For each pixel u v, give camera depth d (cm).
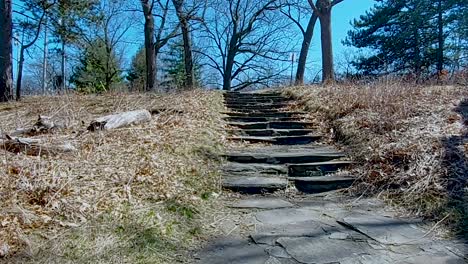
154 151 429
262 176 436
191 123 581
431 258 248
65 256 231
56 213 275
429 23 1877
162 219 296
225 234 295
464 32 1784
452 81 851
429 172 370
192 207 331
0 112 745
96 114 649
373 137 492
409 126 492
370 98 638
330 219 325
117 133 482
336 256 254
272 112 757
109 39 2428
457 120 489
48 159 366
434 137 434
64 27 1188
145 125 534
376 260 247
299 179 419
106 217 282
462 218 299
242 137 588
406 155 411
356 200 372
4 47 984
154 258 246
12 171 322
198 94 879
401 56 1959
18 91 1076
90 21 1235
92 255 236
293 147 555
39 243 240
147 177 360
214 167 446
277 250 265
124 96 824
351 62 2008
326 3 1308
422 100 606
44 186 302
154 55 1536
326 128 630
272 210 350
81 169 351
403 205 343
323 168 456
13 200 278
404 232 291
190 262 247
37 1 1120
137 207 306
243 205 363
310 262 246
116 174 353
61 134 484
